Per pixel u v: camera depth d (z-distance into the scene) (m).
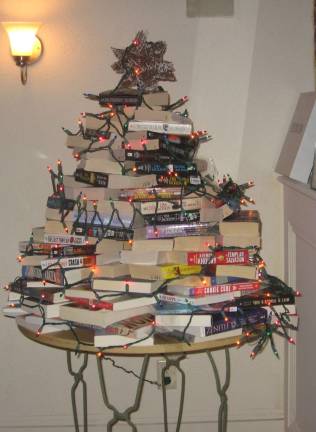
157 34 2.10
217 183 2.01
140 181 1.72
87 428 2.24
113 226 1.69
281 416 2.27
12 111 2.14
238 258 1.68
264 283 1.81
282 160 2.06
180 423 2.23
